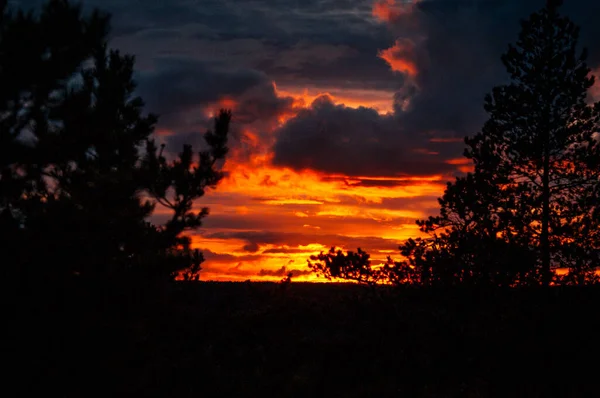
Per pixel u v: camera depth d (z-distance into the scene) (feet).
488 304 42.93
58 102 32.58
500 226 61.98
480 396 34.42
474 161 69.41
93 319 33.47
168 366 38.11
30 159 31.19
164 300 40.55
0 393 29.94
